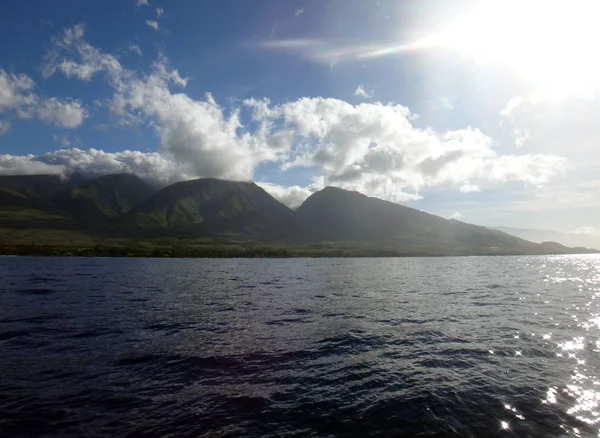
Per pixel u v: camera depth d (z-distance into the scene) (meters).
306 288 57.81
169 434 12.02
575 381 16.95
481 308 38.03
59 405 13.93
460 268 122.69
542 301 43.69
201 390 15.60
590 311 36.31
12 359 19.31
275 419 13.20
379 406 14.34
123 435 11.91
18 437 11.67
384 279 76.94
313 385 16.41
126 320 30.08
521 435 12.41
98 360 19.33
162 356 20.11
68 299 41.84
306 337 24.94
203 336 24.77
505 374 17.89
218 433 12.14
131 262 140.00
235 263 148.75
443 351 21.77
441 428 12.80
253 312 34.66
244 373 17.75
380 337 25.12
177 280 69.75
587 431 12.65
